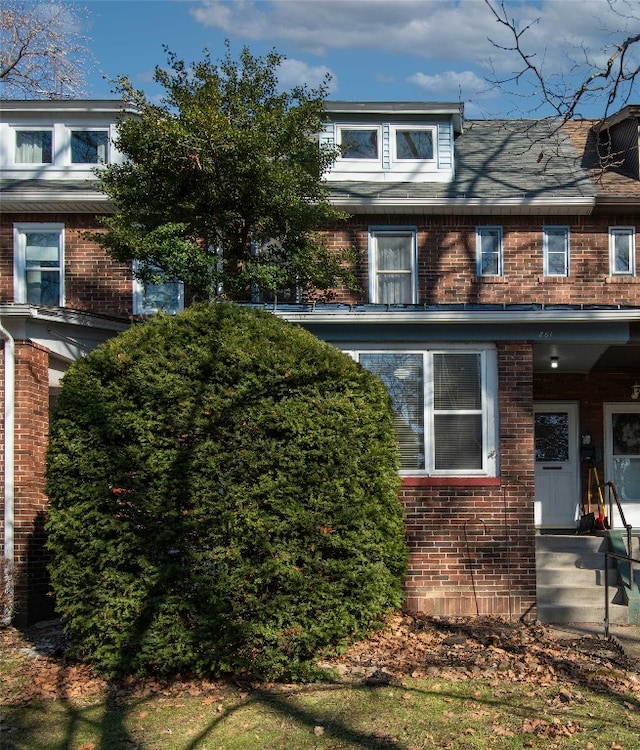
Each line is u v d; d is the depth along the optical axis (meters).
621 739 6.60
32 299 16.73
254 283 14.18
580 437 16.38
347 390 8.59
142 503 8.06
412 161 17.47
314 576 8.17
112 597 8.07
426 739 6.64
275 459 8.19
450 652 8.97
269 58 14.45
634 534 13.65
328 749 6.48
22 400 11.35
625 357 13.70
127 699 7.66
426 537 10.85
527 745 6.50
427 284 16.50
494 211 16.48
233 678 8.10
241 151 13.20
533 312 10.78
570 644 9.41
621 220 16.64
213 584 7.99
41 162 17.61
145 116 13.66
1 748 6.63
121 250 13.98
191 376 8.30
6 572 10.69
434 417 11.10
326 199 15.13
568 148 18.56
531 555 10.81
